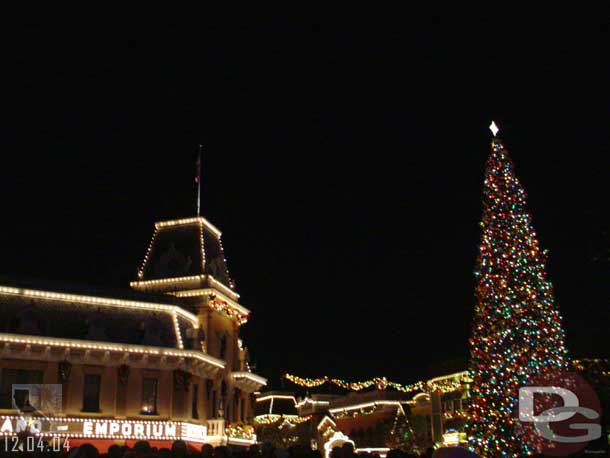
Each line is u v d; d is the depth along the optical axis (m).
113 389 46.34
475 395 31.39
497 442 29.55
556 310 31.05
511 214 31.89
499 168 32.78
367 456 17.31
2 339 41.91
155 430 46.62
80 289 48.31
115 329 47.78
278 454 16.50
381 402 85.62
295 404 101.19
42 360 43.81
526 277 31.02
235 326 62.19
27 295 45.31
